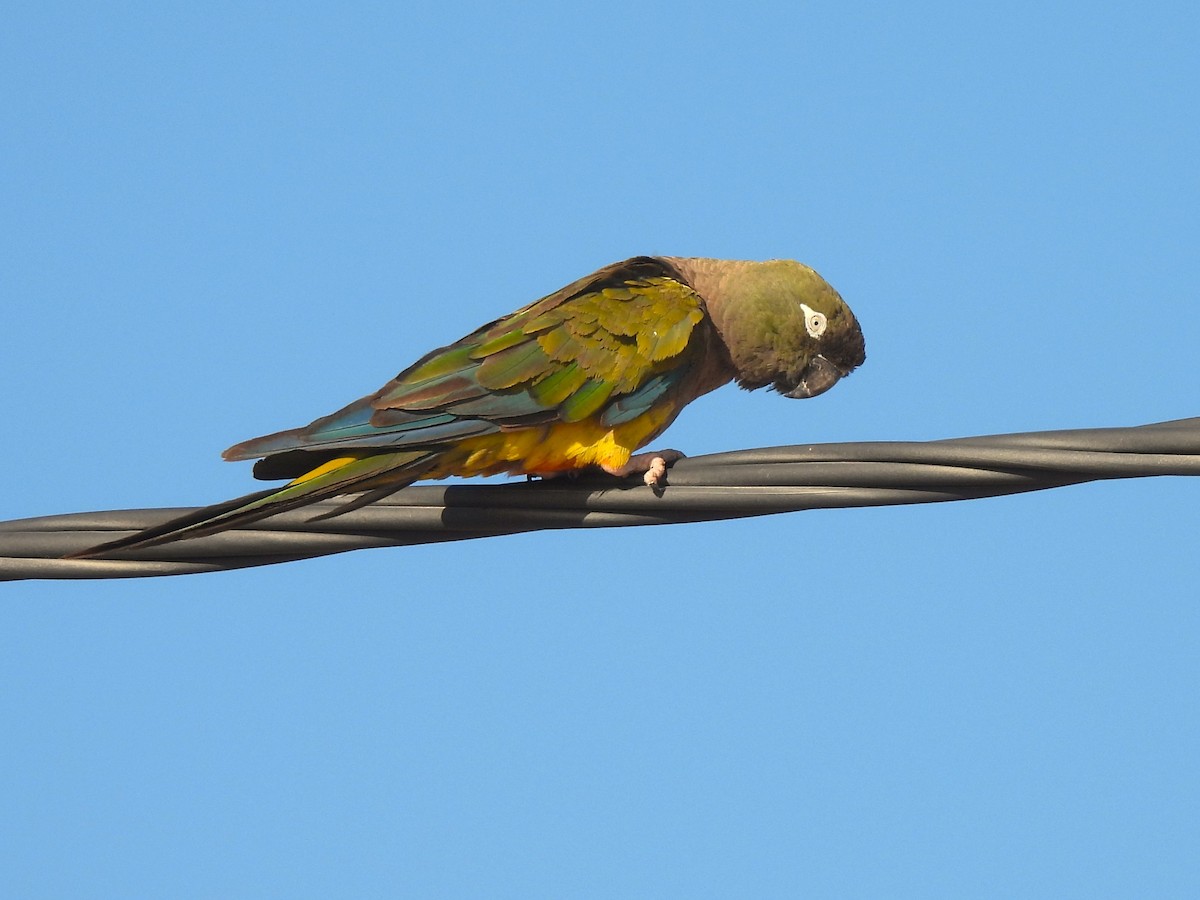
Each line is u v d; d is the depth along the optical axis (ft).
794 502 32.19
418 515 34.37
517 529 34.47
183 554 34.24
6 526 34.30
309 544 34.45
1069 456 30.09
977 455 30.53
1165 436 29.63
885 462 31.30
